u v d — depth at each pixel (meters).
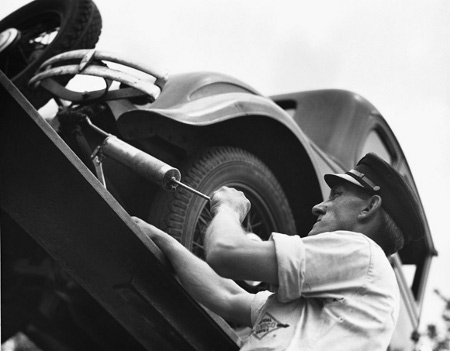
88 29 4.92
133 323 3.44
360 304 2.83
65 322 4.23
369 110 7.09
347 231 2.99
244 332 4.91
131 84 4.11
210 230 2.95
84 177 2.88
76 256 3.20
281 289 2.83
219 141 5.18
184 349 3.48
